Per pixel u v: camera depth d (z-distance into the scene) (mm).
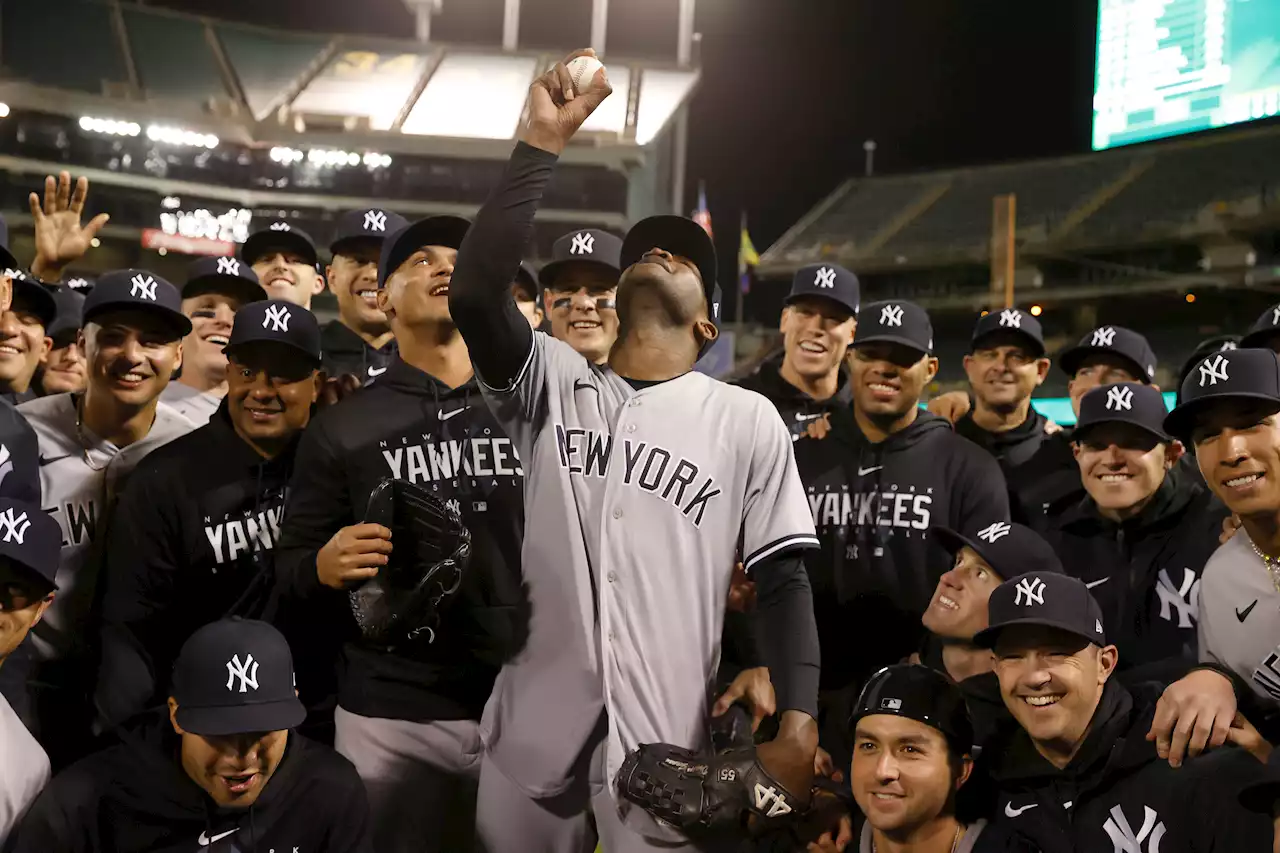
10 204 27047
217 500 3912
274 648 3539
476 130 29750
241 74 30828
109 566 3887
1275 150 28406
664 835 2748
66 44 29250
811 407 5191
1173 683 3363
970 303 29422
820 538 4730
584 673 2777
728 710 3672
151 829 3510
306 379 3994
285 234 5727
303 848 3453
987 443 5543
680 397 2852
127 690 3809
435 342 3510
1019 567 3867
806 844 3590
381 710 3344
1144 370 5312
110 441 4285
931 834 3449
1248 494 3330
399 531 3121
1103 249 27969
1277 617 3469
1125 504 4332
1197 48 24812
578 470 2820
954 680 4020
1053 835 3436
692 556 2768
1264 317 4359
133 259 28141
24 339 4492
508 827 2912
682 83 30828
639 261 2914
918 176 33219
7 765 3502
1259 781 2998
